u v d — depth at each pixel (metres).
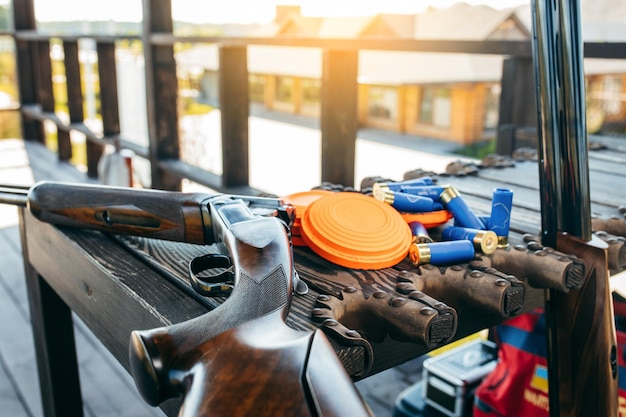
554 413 0.80
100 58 3.94
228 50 2.57
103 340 0.89
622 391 1.21
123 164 3.06
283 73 10.48
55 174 4.74
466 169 1.42
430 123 9.13
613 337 0.76
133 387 1.91
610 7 6.92
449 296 0.77
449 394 1.56
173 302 0.73
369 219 0.86
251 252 0.60
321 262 0.82
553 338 0.79
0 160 5.19
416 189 0.96
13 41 5.68
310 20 10.20
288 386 0.38
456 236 0.85
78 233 0.97
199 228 0.82
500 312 0.71
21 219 1.19
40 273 1.14
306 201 0.97
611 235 0.91
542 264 0.76
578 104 0.73
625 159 1.67
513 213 1.09
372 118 10.16
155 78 3.19
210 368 0.41
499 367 1.44
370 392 1.89
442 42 1.85
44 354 1.23
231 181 2.70
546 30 0.70
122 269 0.84
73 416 1.28
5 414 1.76
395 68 8.75
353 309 0.69
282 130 9.60
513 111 2.05
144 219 0.85
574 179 0.76
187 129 7.20
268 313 0.50
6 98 6.61
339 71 2.09
